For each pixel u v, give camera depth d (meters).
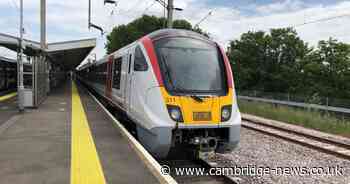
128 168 5.64
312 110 22.44
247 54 41.62
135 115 7.82
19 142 7.54
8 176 5.14
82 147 7.12
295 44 39.66
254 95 33.62
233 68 42.28
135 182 4.94
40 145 7.27
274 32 40.94
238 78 41.16
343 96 31.66
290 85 37.16
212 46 8.09
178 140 6.97
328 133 13.83
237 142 7.31
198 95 7.02
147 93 7.18
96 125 10.11
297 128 14.61
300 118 16.53
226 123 7.11
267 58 40.31
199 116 6.88
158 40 7.72
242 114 19.98
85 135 8.47
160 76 7.07
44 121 10.73
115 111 12.55
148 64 7.39
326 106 23.03
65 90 28.92
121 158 6.27
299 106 25.67
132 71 8.31
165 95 6.84
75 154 6.52
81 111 13.48
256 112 20.53
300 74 36.91
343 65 32.97
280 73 38.38
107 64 14.29
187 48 7.74
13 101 17.59
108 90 13.59
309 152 9.25
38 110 13.66
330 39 34.75
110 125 10.12
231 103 7.33
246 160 8.38
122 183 4.88
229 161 8.27
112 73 12.43
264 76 39.06
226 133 7.24
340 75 32.84
